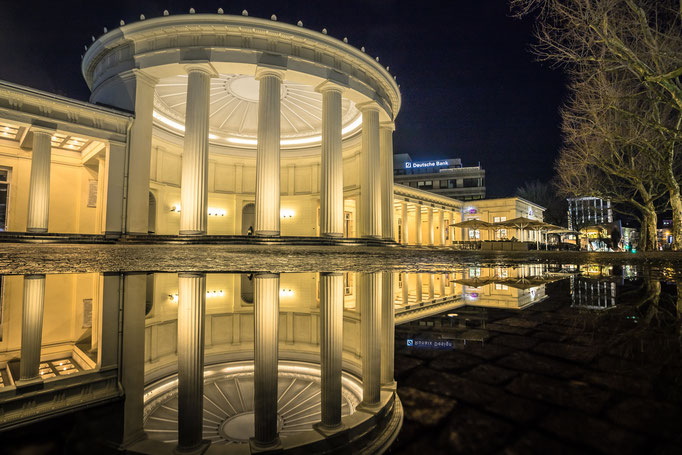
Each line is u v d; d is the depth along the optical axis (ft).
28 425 3.67
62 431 3.66
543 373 3.63
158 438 4.52
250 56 55.47
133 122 56.08
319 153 102.32
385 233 79.05
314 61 59.41
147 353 10.47
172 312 15.56
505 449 1.98
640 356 4.16
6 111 48.14
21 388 6.34
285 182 105.19
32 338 10.47
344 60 63.87
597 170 97.60
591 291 11.27
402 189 119.75
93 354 8.57
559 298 9.86
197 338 7.92
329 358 6.79
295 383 14.17
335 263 24.06
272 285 13.14
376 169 71.05
